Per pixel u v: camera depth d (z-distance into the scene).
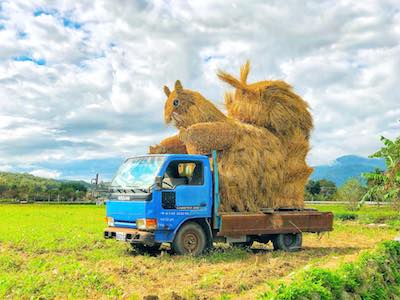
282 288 6.19
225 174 12.25
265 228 12.54
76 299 7.33
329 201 48.59
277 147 13.11
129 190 11.64
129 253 12.40
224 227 11.88
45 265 10.25
